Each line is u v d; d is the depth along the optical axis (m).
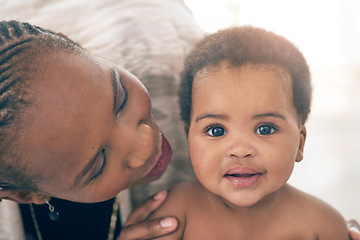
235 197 0.78
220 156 0.78
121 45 0.99
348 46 8.73
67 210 1.00
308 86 0.87
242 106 0.76
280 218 0.88
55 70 0.62
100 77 0.68
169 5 1.12
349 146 3.49
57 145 0.63
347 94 5.91
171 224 0.89
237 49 0.79
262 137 0.77
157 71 0.99
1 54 0.62
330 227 0.88
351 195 2.55
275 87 0.76
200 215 0.92
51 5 1.02
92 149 0.67
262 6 8.73
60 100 0.62
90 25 1.00
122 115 0.73
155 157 0.82
